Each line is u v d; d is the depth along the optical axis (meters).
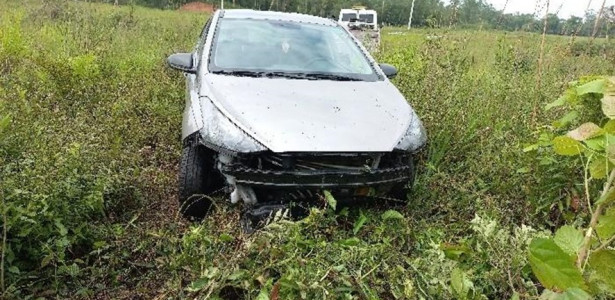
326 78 4.34
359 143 3.43
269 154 3.38
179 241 3.20
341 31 5.16
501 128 4.79
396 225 3.58
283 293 2.55
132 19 10.87
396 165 3.62
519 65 6.14
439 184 4.05
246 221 3.46
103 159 4.03
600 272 1.90
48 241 3.00
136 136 5.03
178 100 6.10
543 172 3.75
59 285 2.96
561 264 1.72
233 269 2.69
